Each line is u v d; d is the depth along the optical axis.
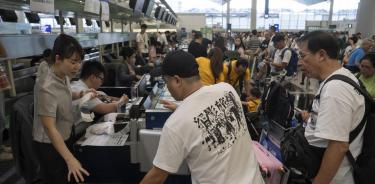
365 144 1.23
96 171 1.47
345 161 1.24
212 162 0.98
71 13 3.69
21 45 2.11
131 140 1.44
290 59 4.60
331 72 1.22
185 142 0.95
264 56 7.07
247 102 3.01
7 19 2.83
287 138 1.51
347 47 7.32
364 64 2.60
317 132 1.16
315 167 1.27
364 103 1.17
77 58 1.32
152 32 11.15
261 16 22.48
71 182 1.43
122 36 5.83
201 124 0.97
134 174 1.47
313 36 1.24
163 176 0.97
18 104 1.63
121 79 3.67
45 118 1.30
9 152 2.77
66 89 1.41
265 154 1.63
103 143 1.49
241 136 1.07
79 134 1.63
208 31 15.23
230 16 22.59
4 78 2.38
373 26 10.93
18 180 2.48
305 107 2.46
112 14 5.06
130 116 1.58
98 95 2.13
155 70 2.86
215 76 2.82
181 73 1.01
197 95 1.02
